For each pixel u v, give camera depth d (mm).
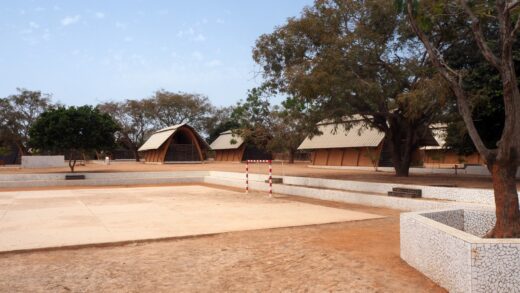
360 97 19203
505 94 6465
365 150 37125
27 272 6828
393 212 13719
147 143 61438
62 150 29703
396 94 19906
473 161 41656
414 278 6148
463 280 5070
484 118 18719
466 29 18172
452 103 19281
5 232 10227
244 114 53906
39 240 9203
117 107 73375
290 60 20922
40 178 26453
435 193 14648
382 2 18797
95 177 27625
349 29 19797
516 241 4941
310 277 6367
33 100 60469
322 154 42719
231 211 14148
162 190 23406
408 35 19609
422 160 38594
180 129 55312
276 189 21688
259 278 6387
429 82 16125
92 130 29359
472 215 7930
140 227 10898
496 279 4867
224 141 63938
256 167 42500
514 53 16016
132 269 6984
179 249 8484
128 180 27797
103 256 7934
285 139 50875
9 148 57500
